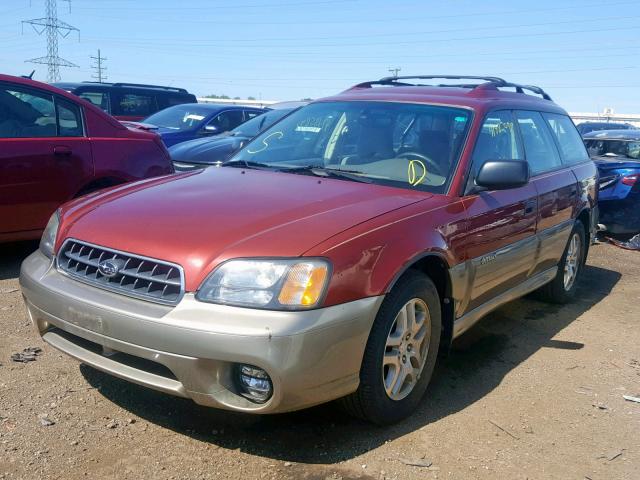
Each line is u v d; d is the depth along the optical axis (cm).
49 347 409
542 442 338
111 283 306
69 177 582
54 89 589
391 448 319
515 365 441
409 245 328
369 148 427
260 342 272
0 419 320
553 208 509
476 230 389
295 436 324
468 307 401
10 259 603
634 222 884
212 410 344
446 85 508
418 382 354
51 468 285
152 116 1238
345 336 292
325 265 289
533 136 517
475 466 310
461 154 405
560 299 592
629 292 666
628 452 335
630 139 985
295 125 476
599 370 443
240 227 308
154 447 306
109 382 367
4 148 541
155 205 344
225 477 286
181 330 278
